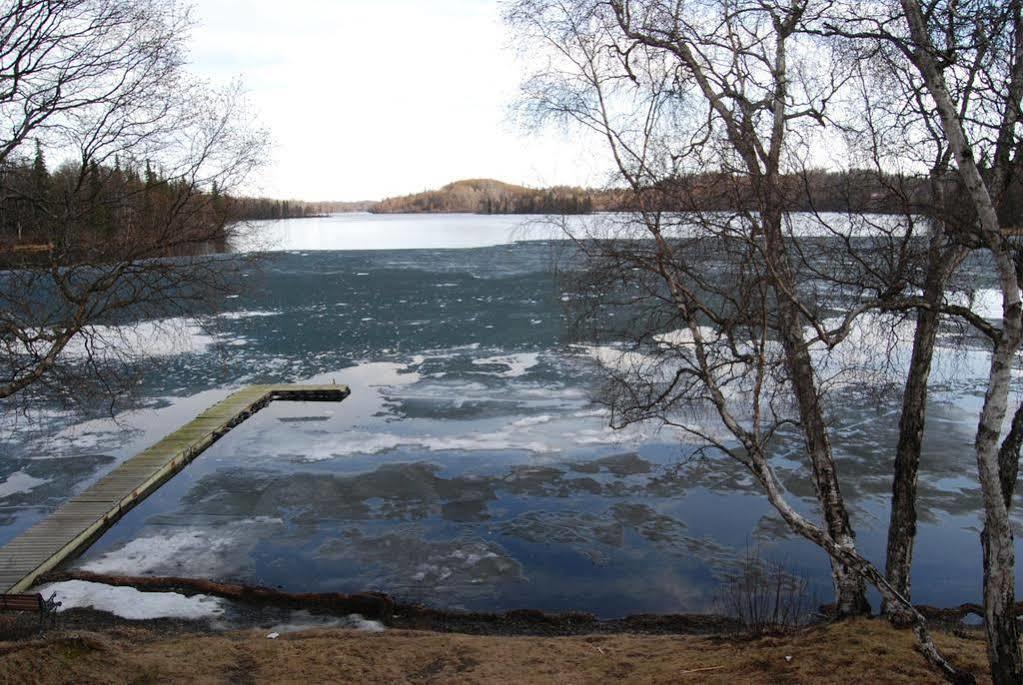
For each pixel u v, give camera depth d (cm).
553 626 1055
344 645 891
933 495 1502
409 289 4244
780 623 953
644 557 1275
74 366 1452
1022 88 559
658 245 672
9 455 1764
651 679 729
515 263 5497
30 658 722
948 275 708
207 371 2556
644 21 700
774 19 676
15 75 759
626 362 1866
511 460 1719
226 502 1521
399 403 2183
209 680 768
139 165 958
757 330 826
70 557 1278
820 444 754
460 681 765
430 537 1355
